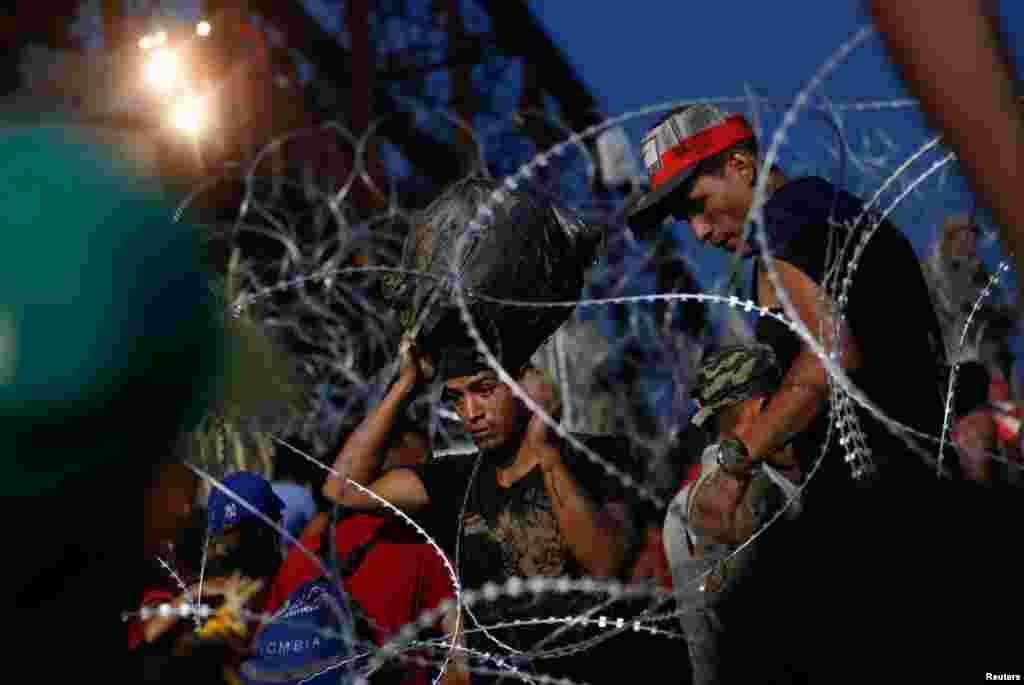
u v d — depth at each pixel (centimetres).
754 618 223
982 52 49
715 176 251
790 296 221
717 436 263
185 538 225
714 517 227
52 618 49
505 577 231
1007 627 210
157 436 47
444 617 233
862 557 218
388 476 250
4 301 43
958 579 214
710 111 252
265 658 225
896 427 192
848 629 216
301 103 905
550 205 233
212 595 238
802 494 227
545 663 225
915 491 218
